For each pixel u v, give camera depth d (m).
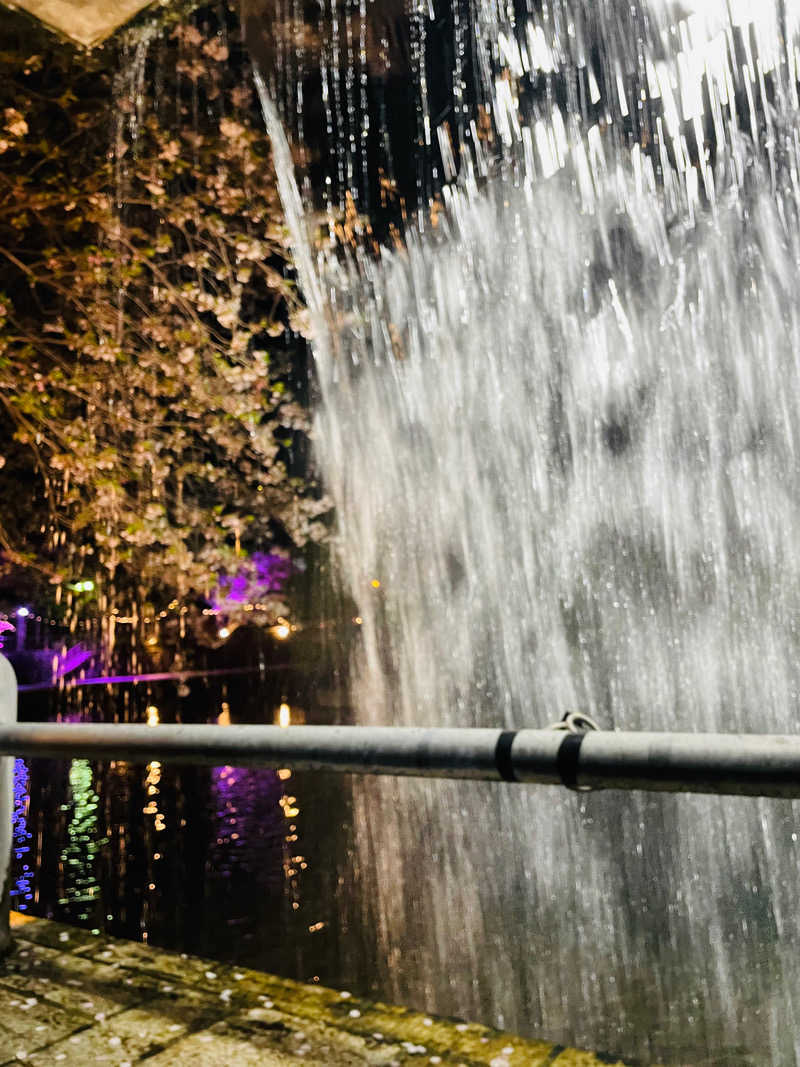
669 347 22.34
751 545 20.78
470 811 10.49
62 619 26.05
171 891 7.40
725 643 20.09
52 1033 2.19
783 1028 4.80
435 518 29.61
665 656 20.55
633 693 18.97
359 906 6.96
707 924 6.49
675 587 21.97
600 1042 4.74
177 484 12.48
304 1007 2.29
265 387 11.71
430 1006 5.16
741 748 1.49
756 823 9.41
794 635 19.62
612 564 23.45
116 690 25.53
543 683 21.67
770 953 5.89
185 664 28.48
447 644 26.28
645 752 1.58
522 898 7.18
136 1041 2.14
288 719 19.73
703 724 15.76
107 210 10.06
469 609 27.81
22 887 7.55
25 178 9.45
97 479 9.95
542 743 1.70
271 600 16.08
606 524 23.89
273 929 6.48
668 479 22.52
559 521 25.31
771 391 20.50
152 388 10.88
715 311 21.20
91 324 10.52
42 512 12.41
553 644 23.73
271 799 11.31
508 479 27.73
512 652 24.69
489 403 28.11
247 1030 2.18
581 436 25.17
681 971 5.61
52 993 2.42
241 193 11.16
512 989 5.44
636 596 22.70
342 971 5.70
